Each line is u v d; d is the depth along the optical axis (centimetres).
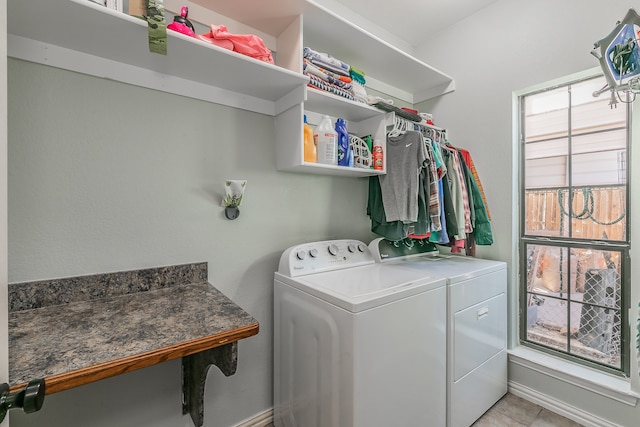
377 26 225
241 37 123
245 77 138
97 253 120
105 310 107
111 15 93
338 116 190
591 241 175
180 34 104
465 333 157
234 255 155
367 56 187
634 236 153
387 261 191
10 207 104
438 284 143
